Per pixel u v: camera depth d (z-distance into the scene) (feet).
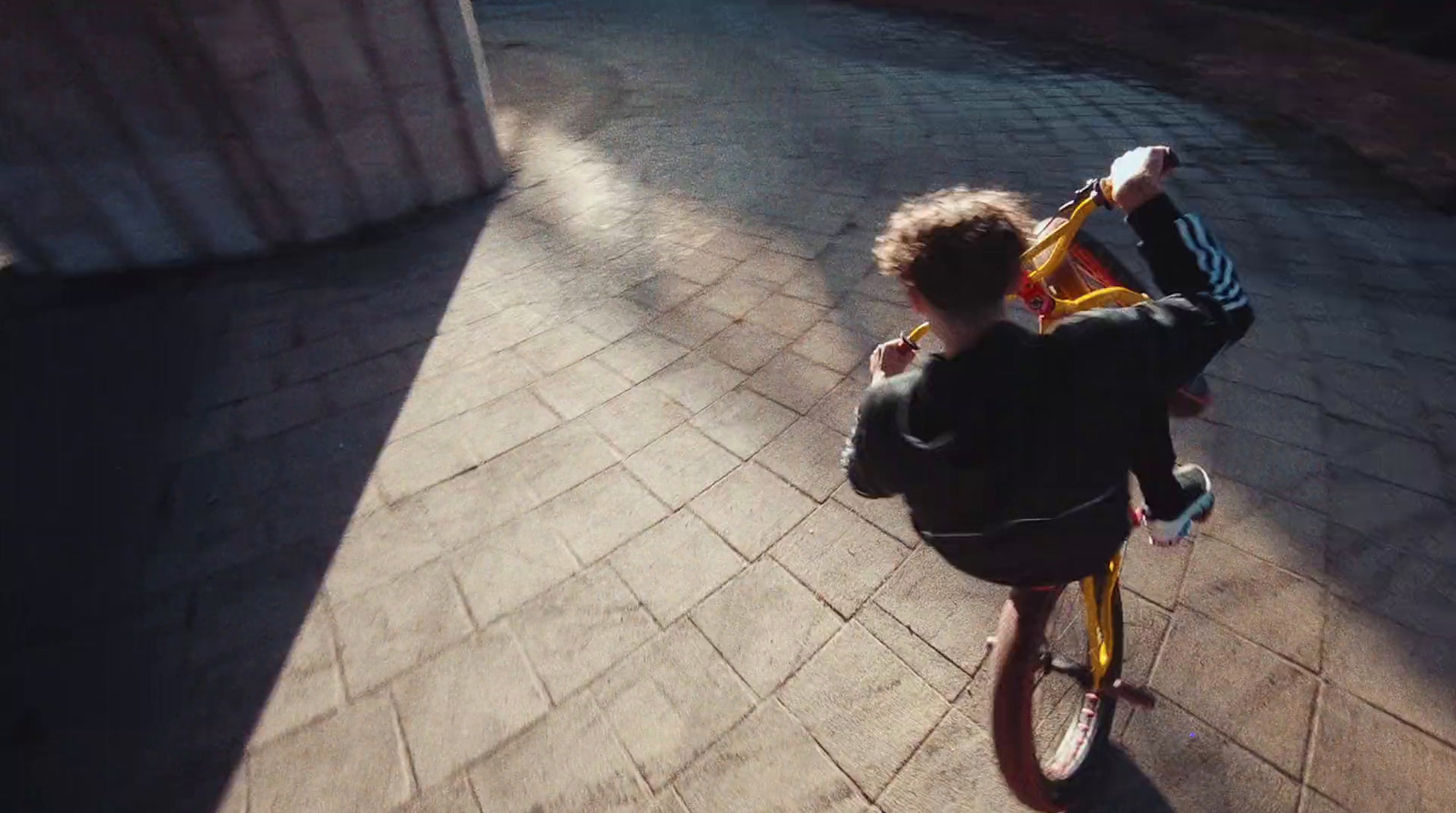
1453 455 9.71
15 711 7.46
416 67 16.24
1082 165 19.33
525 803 6.60
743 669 7.57
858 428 4.50
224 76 14.25
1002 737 4.91
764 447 10.28
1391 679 7.02
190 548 9.23
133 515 9.73
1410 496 9.08
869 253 14.74
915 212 4.03
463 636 8.04
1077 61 28.58
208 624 8.30
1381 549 8.36
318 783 6.82
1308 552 8.34
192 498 9.98
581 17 37.19
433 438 10.82
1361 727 6.66
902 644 7.69
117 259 15.17
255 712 7.40
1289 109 23.12
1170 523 5.05
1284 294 13.61
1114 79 26.43
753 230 15.97
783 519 9.18
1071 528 4.33
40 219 14.26
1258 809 6.17
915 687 7.29
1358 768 6.37
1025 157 19.75
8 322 13.73
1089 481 4.24
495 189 18.66
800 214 16.55
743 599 8.27
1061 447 4.02
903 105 23.88
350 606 8.43
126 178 14.46
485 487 9.93
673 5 39.29
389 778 6.82
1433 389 11.05
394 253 16.02
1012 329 3.93
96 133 13.88
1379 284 14.17
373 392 11.79
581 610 8.25
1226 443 9.98
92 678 7.75
